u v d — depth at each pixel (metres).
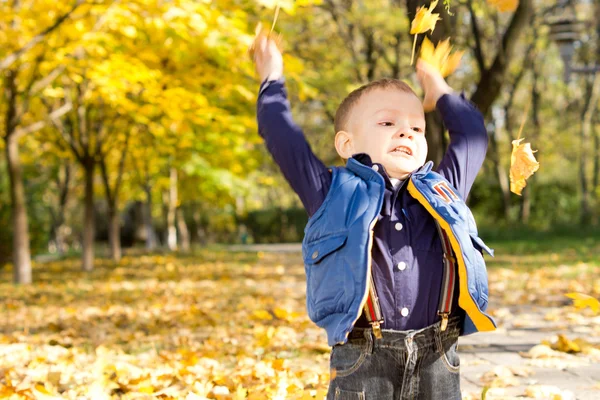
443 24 7.65
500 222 33.06
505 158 33.28
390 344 2.20
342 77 16.97
